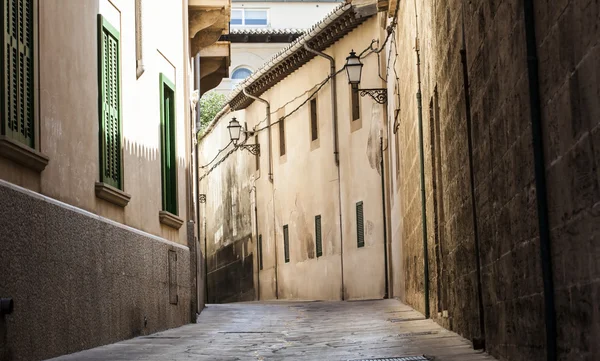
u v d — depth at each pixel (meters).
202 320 17.19
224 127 44.38
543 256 5.64
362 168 28.83
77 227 9.83
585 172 4.69
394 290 24.41
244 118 40.53
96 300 10.50
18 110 8.39
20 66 8.50
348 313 17.94
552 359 5.59
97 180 11.09
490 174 7.70
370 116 27.86
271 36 51.00
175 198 15.88
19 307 8.04
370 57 28.03
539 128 5.66
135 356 9.34
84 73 10.70
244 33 50.53
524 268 6.38
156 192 14.45
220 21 20.64
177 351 9.98
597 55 4.35
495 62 7.17
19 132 8.41
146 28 14.16
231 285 44.16
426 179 14.16
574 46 4.75
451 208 10.88
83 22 10.77
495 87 7.23
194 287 16.50
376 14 27.61
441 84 11.35
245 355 9.45
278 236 36.56
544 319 5.71
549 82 5.37
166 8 15.87
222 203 45.69
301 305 23.03
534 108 5.67
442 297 13.09
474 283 9.14
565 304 5.29
